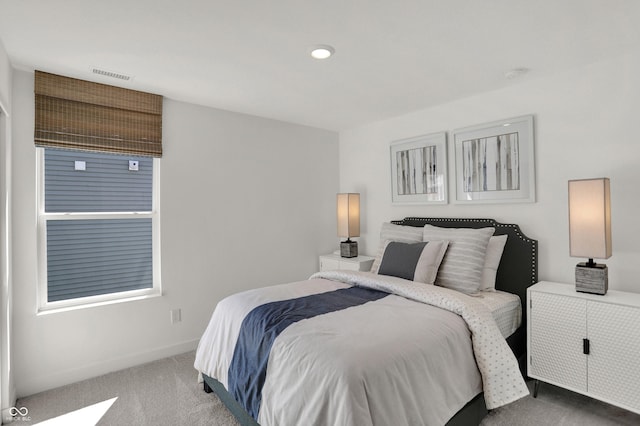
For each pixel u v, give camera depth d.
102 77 2.62
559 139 2.66
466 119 3.20
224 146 3.46
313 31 1.97
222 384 2.16
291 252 4.00
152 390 2.50
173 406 2.29
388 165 3.90
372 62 2.39
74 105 2.65
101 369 2.73
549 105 2.70
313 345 1.64
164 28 1.92
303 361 1.59
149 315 2.99
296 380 1.57
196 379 2.66
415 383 1.59
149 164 3.09
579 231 2.29
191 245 3.24
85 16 1.79
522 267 2.81
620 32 2.02
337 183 4.47
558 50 2.25
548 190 2.72
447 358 1.79
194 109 3.27
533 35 2.04
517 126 2.86
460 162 3.25
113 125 2.81
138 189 3.04
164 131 3.09
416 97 3.16
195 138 3.27
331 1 1.68
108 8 1.72
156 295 3.04
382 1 1.69
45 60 2.32
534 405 2.28
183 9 1.73
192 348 3.21
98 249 2.86
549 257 2.73
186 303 3.20
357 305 2.20
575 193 2.30
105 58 2.30
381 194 4.00
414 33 2.00
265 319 1.99
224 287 3.45
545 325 2.35
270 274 3.81
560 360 2.28
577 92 2.56
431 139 3.45
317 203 4.26
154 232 3.11
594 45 2.19
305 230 4.14
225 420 2.14
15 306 2.40
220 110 3.44
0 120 2.17
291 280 4.00
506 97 2.93
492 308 2.41
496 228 2.98
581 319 2.19
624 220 2.37
